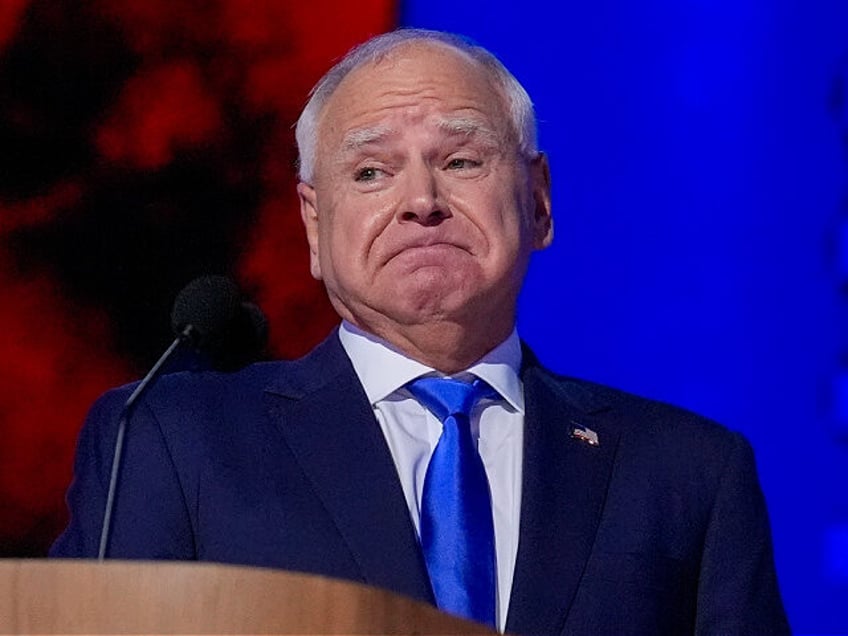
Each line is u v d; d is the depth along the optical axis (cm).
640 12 1320
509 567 820
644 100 1320
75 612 556
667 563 836
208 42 1430
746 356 1309
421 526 817
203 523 812
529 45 1330
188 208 1443
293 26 1419
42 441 1447
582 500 841
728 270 1310
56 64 1441
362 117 863
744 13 1309
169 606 557
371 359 870
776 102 1308
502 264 848
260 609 558
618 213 1323
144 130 1440
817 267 1303
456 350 862
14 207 1446
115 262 1446
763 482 1301
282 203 1434
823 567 1292
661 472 863
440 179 852
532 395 874
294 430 841
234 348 817
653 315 1319
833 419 1297
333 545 801
